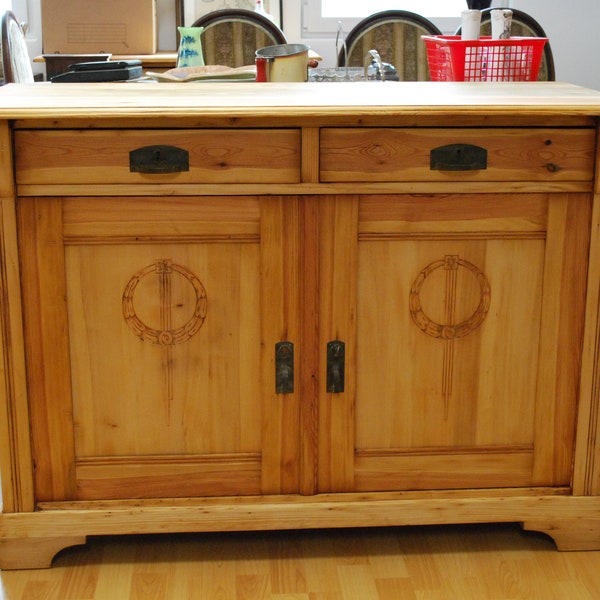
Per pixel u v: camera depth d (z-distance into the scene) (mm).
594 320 1840
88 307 1791
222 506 1875
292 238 1779
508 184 1770
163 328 1813
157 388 1840
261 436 1870
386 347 1848
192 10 4652
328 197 1763
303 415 1860
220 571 1867
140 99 1819
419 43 4227
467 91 2014
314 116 1692
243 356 1835
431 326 1843
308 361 1839
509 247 1814
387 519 1898
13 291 1762
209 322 1815
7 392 1806
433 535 2004
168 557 1920
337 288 1810
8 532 1854
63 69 3936
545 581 1836
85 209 1743
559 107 1706
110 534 1934
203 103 1738
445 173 1757
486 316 1845
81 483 1867
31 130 1697
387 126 1730
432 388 1874
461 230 1797
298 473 1890
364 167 1745
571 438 1910
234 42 4207
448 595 1788
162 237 1766
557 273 1828
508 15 2760
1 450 1828
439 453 1902
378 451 1892
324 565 1890
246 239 1777
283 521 1887
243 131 1716
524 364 1872
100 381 1828
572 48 4828
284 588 1810
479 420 1896
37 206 1735
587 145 1764
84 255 1767
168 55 4352
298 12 4816
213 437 1869
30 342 1795
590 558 1923
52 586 1816
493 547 1959
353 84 2232
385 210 1778
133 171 1722
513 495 1916
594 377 1864
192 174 1731
